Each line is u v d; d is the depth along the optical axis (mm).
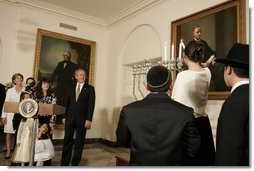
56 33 6652
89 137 7125
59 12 6719
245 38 3592
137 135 1481
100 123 7379
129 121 1524
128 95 6988
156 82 1604
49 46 6523
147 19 5953
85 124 4332
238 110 1257
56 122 6289
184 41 4688
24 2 6145
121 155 2674
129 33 6633
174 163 1412
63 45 6777
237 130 1227
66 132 4266
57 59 6629
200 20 4391
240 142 1216
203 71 2072
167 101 1551
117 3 6230
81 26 7211
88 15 7113
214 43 4070
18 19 6133
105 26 7664
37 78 6230
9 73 5902
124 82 6973
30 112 1434
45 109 1491
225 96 3725
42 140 3568
